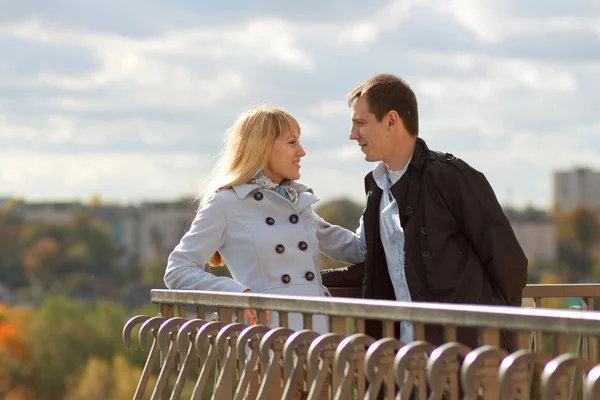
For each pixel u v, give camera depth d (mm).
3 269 102312
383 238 5691
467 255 5438
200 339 4957
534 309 3629
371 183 5836
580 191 105188
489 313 3697
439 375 3707
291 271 5797
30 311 78938
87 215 106125
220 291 5316
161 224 104812
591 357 5289
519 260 5355
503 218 5375
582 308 6109
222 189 5922
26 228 105438
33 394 76688
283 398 4379
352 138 5715
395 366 3814
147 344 5480
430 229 5449
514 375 3549
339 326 4402
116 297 97875
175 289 5754
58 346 76375
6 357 76625
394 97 5586
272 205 5859
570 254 103000
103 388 72875
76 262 104000
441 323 3873
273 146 5883
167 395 5262
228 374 4852
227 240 5852
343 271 6090
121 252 105750
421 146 5625
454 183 5410
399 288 5590
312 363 4258
